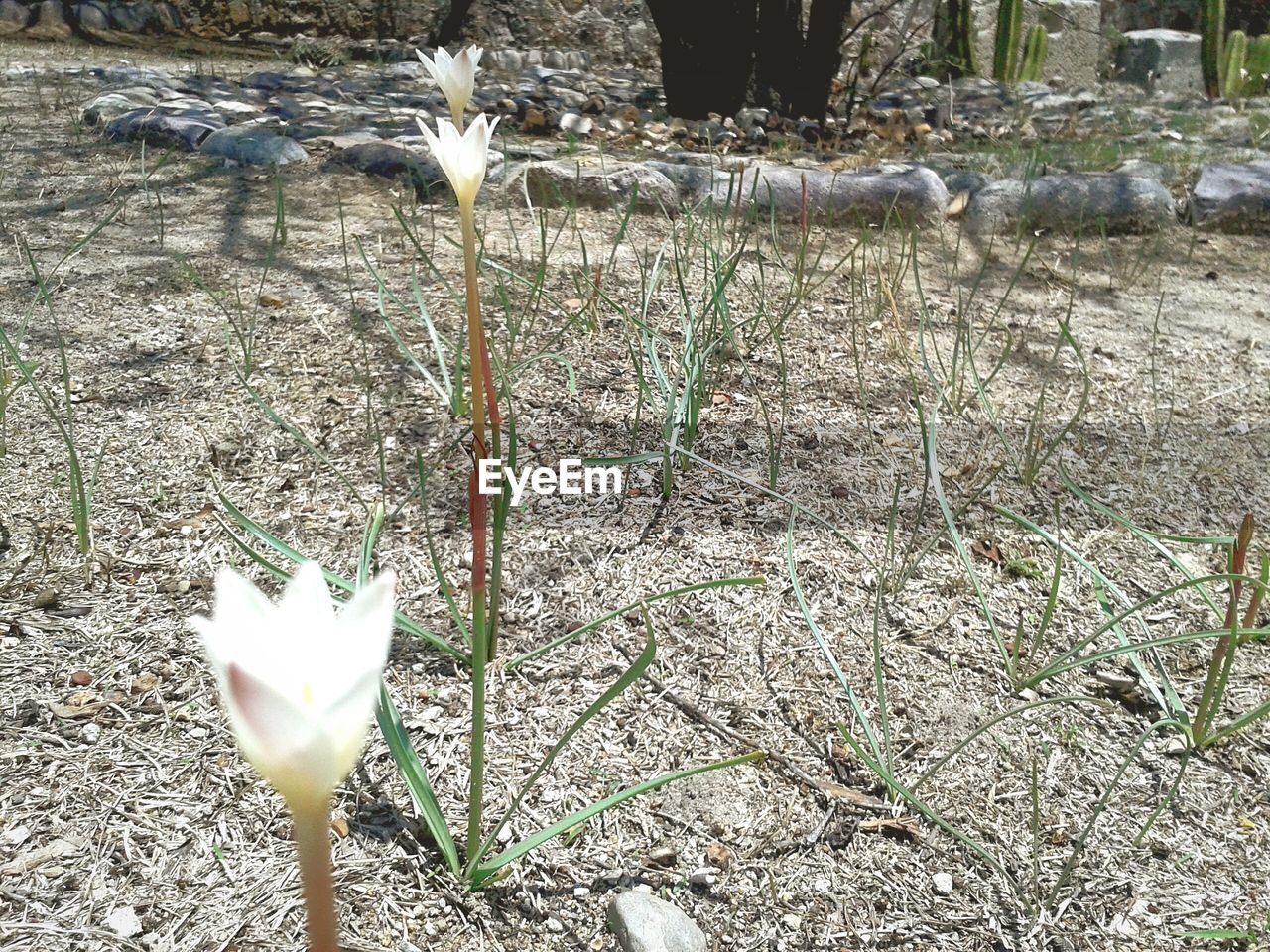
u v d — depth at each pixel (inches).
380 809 22.1
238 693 6.1
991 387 40.7
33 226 50.1
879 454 35.5
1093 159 72.2
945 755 24.7
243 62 107.0
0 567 28.0
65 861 20.5
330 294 44.0
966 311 46.8
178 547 29.3
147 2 120.3
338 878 20.6
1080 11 141.3
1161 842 23.0
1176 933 20.9
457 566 29.3
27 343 38.8
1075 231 58.2
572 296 44.4
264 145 61.1
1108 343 45.4
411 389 37.2
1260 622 29.5
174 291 43.8
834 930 20.7
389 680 25.5
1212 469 36.4
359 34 127.5
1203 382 42.6
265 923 19.6
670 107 91.4
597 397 37.5
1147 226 58.7
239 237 49.9
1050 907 21.4
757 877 21.7
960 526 32.4
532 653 23.8
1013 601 29.6
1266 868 22.5
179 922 19.5
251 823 21.7
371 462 33.3
